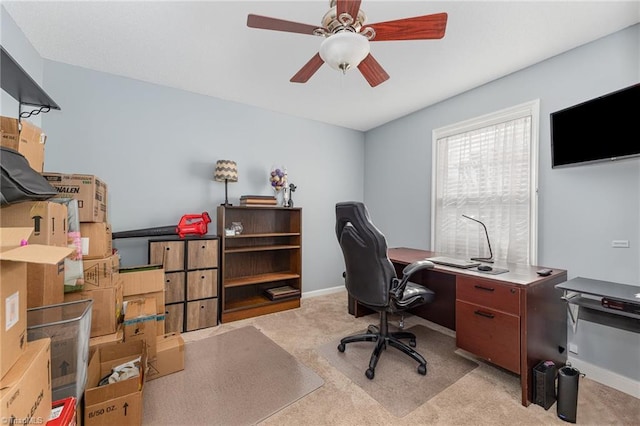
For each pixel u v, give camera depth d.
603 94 1.91
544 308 1.75
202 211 2.99
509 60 2.24
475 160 2.74
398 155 3.65
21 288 0.77
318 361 2.06
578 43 2.00
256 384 1.77
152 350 1.82
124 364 1.55
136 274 2.15
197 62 2.33
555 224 2.15
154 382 1.78
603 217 1.90
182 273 2.58
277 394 1.68
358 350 2.23
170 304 2.52
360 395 1.68
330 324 2.77
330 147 3.92
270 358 2.10
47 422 0.85
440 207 3.11
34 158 1.36
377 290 1.88
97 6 1.67
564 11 1.68
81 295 1.61
